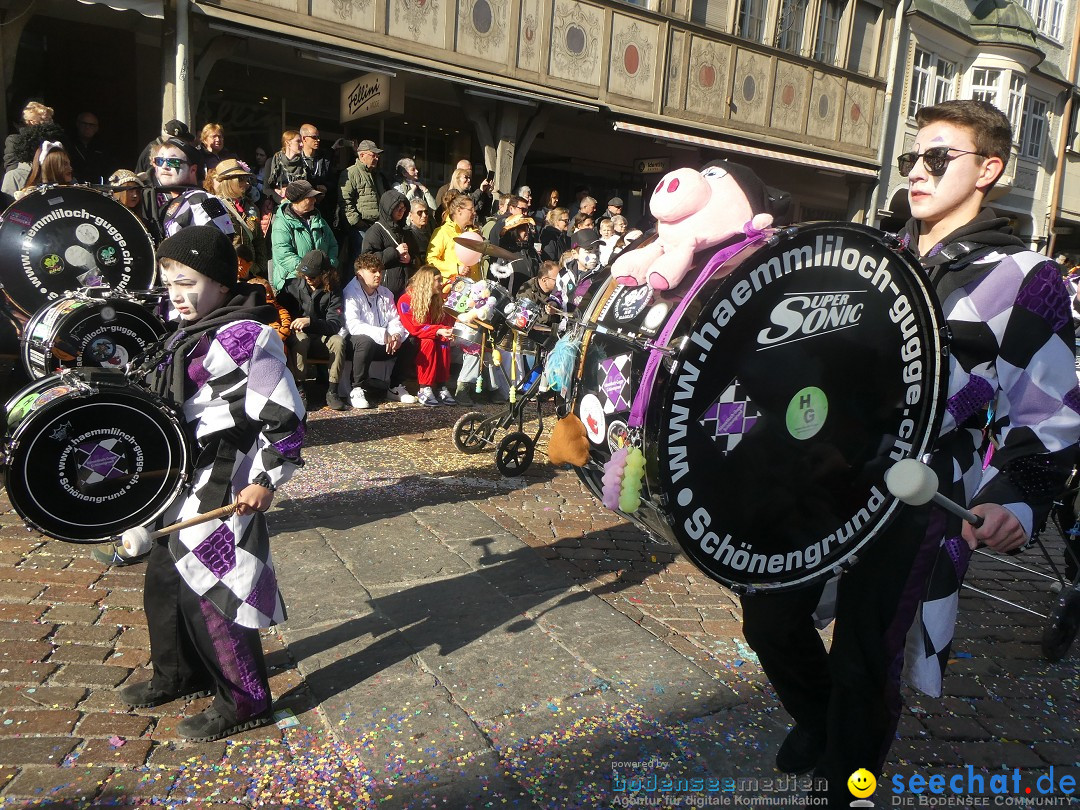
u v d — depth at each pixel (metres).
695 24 11.79
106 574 3.56
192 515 2.38
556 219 9.52
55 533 2.15
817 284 1.80
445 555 4.04
